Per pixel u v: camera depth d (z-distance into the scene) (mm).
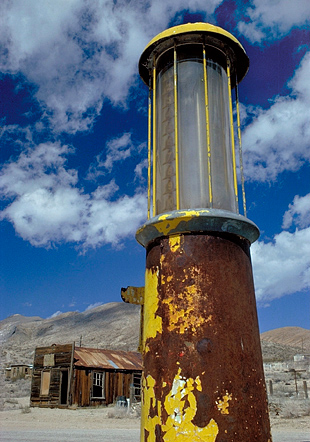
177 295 2104
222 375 1959
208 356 1982
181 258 2154
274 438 11516
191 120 2609
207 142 2496
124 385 26984
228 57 2834
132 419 19219
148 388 2078
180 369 1987
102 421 18422
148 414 2049
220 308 2061
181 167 2521
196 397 1933
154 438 1980
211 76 2723
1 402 28031
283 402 21781
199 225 2178
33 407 25422
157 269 2221
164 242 2232
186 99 2660
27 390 39844
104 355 28000
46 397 25312
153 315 2168
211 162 2523
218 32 2662
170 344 2047
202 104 2637
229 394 1938
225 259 2156
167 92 2754
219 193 2494
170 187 2541
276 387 30938
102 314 156375
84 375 25250
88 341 121000
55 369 25516
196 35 2684
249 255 2336
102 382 25938
